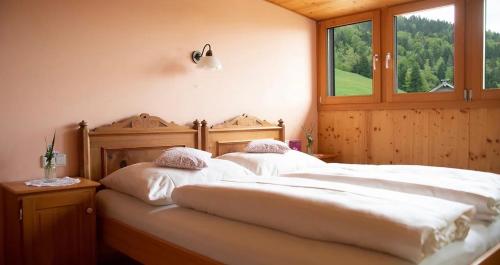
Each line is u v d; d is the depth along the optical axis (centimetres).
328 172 259
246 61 369
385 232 131
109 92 280
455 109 345
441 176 238
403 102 378
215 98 344
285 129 408
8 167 238
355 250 137
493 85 326
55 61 256
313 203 155
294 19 415
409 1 371
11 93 239
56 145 257
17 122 241
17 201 208
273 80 395
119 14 285
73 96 264
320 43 441
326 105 440
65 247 224
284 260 140
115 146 279
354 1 378
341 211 145
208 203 192
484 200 182
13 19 239
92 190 234
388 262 127
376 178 228
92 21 272
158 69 306
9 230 225
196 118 330
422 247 126
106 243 247
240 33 363
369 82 406
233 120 354
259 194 173
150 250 204
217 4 345
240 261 154
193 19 327
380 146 396
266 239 156
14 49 240
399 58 384
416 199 163
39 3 249
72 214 227
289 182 203
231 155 319
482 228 173
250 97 373
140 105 296
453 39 347
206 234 171
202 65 311
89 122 271
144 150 295
